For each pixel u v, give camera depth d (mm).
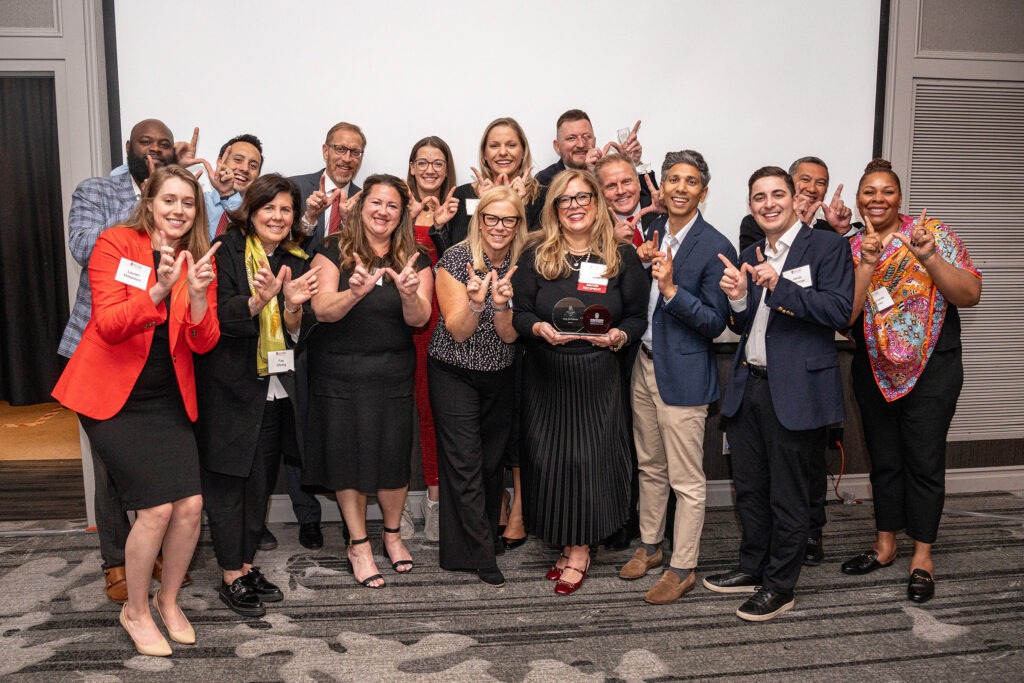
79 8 3285
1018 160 3951
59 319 5969
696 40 3631
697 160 2863
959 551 3240
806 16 3682
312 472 2867
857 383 3012
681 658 2344
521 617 2625
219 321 2436
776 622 2590
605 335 2627
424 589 2859
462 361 2803
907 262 2793
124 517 2721
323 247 2844
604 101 3621
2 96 5523
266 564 3105
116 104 3400
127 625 2379
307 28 3436
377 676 2221
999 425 4105
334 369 2771
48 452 4934
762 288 2633
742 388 2705
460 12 3504
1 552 3230
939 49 3781
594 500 2775
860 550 3262
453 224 3281
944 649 2404
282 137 3482
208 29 3383
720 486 3848
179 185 2262
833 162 3793
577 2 3553
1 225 5711
